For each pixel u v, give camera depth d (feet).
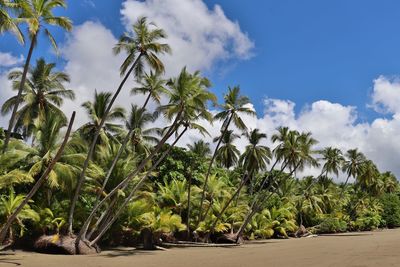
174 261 91.76
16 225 100.27
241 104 144.66
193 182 170.09
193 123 112.47
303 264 84.28
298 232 222.07
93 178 113.19
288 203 217.56
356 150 290.56
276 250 123.24
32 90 133.90
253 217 183.83
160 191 151.43
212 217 155.94
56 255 97.81
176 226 132.87
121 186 108.37
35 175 103.30
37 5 88.02
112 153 120.78
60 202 112.57
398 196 392.47
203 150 181.88
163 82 111.45
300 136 175.63
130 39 105.29
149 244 124.47
